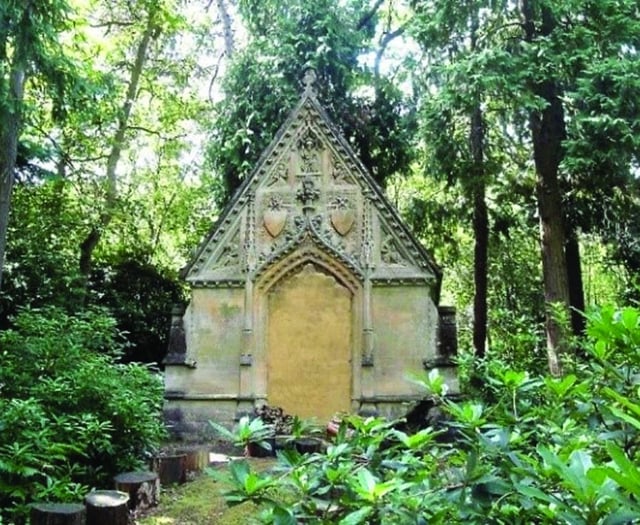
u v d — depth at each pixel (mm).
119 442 8492
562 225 15781
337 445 2742
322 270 14711
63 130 19219
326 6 19844
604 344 3117
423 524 2264
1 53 10391
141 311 20922
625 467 1553
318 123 15141
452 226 20281
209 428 14023
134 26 21359
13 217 18672
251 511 7590
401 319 14336
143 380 10273
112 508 6438
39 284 18234
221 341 14500
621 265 17656
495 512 2281
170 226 25094
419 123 18484
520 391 3475
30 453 6926
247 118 19328
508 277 22016
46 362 9352
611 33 13812
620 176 14133
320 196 14914
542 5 14438
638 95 12867
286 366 14430
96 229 20391
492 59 13828
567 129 15109
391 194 23344
